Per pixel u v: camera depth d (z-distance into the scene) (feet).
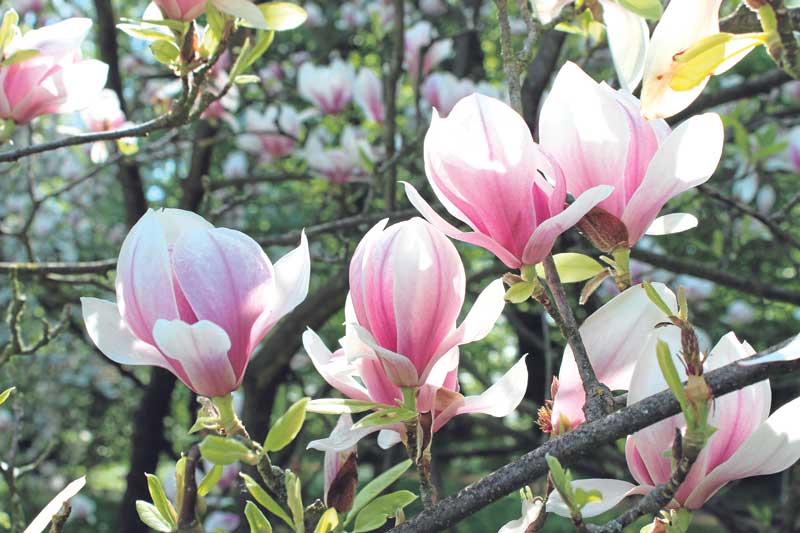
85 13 10.82
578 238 6.51
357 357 2.26
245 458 2.10
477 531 17.75
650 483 2.32
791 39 2.13
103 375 17.16
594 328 2.39
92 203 15.14
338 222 6.08
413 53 8.80
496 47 13.87
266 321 2.22
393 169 7.23
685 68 2.18
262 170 11.39
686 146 2.29
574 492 2.04
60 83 3.33
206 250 2.18
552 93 2.33
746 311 9.68
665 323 2.20
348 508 2.30
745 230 7.36
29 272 5.50
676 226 2.50
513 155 2.22
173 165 12.08
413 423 2.32
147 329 2.16
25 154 3.39
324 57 13.08
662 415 2.12
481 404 2.33
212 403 2.25
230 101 7.32
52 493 17.54
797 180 8.21
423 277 2.20
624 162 2.32
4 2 9.12
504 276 2.35
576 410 2.40
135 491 9.37
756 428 2.23
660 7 2.61
